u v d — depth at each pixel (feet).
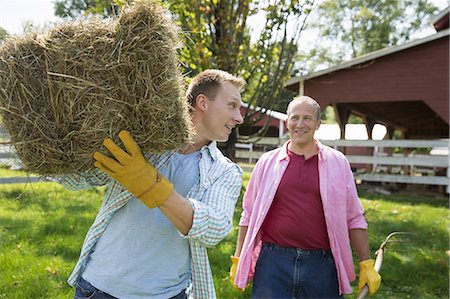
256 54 29.40
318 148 9.01
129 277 5.49
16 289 12.35
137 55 4.61
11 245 16.07
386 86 36.19
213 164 5.80
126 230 5.57
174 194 4.95
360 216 8.90
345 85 37.11
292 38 30.94
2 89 4.73
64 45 4.66
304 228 8.55
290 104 9.17
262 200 8.93
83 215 21.18
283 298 8.46
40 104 4.74
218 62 28.07
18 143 4.76
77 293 5.77
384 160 35.58
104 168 4.79
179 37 4.99
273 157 9.37
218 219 5.26
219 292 12.50
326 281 8.46
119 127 4.73
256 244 9.25
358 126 70.18
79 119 4.69
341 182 8.70
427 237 19.84
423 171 43.68
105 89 4.62
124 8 4.71
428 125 60.54
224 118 5.88
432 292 13.55
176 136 4.98
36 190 27.84
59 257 14.98
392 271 14.87
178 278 5.75
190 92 5.99
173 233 5.62
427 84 35.19
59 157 4.82
